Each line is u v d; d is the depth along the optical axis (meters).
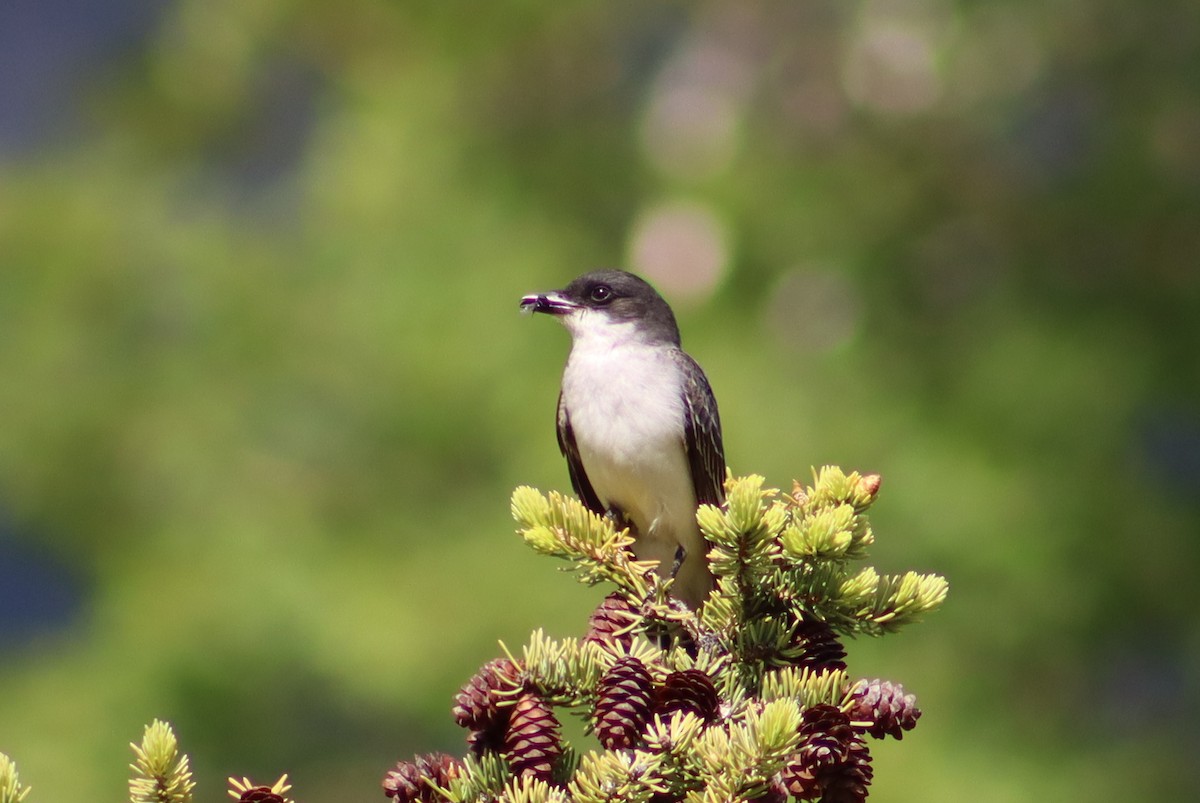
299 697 14.06
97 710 13.30
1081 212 13.84
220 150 17.66
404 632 12.66
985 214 13.84
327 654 12.80
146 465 14.80
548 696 4.86
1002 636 12.12
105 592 14.52
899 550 11.95
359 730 14.55
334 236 14.66
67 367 15.23
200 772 13.94
